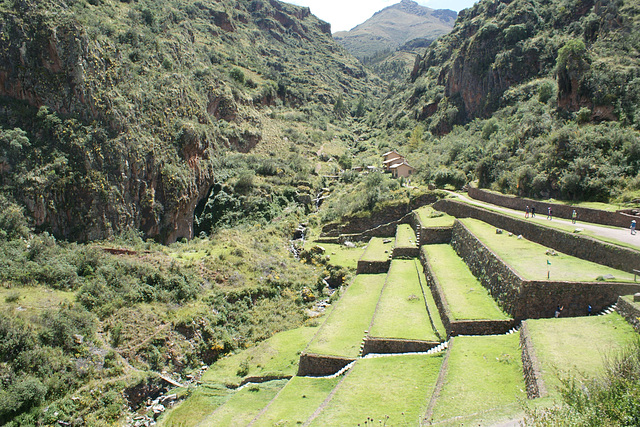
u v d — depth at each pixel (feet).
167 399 108.68
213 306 145.07
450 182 226.58
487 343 83.71
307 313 151.02
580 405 46.52
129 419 100.58
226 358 128.36
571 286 83.20
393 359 90.84
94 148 176.14
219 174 257.14
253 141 318.86
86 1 235.40
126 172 184.75
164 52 254.88
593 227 114.83
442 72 385.70
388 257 168.14
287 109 420.77
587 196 139.13
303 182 278.26
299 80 514.27
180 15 352.28
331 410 72.18
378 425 66.64
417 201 211.82
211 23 456.86
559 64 188.96
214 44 414.82
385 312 112.06
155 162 199.11
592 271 90.79
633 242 95.45
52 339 106.42
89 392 101.76
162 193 200.95
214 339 133.69
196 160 224.12
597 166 141.59
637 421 42.50
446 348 87.51
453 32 443.32
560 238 109.91
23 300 117.08
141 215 190.29
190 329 131.54
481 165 198.90
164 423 96.99
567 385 50.16
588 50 195.93
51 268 130.52
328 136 396.16
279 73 487.61
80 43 183.93
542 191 153.69
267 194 252.83
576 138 154.71
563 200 143.54
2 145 158.30
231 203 241.76
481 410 61.05
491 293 104.88
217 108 312.29
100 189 173.06
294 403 87.25
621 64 175.63
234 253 177.68
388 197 220.43
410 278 138.92
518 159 180.34
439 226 166.61
